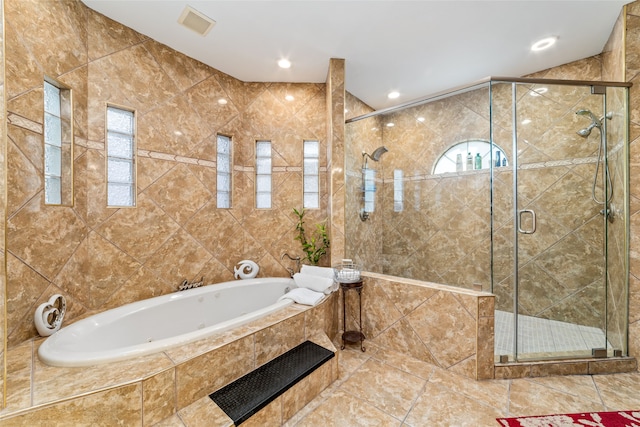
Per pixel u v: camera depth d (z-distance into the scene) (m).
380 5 1.66
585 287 2.08
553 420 1.29
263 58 2.26
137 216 1.94
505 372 1.65
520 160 2.24
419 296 1.89
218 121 2.44
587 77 2.26
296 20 1.80
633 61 1.72
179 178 2.18
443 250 2.41
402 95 2.98
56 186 1.56
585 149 2.07
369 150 2.61
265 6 1.67
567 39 2.03
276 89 2.66
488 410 1.38
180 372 1.15
